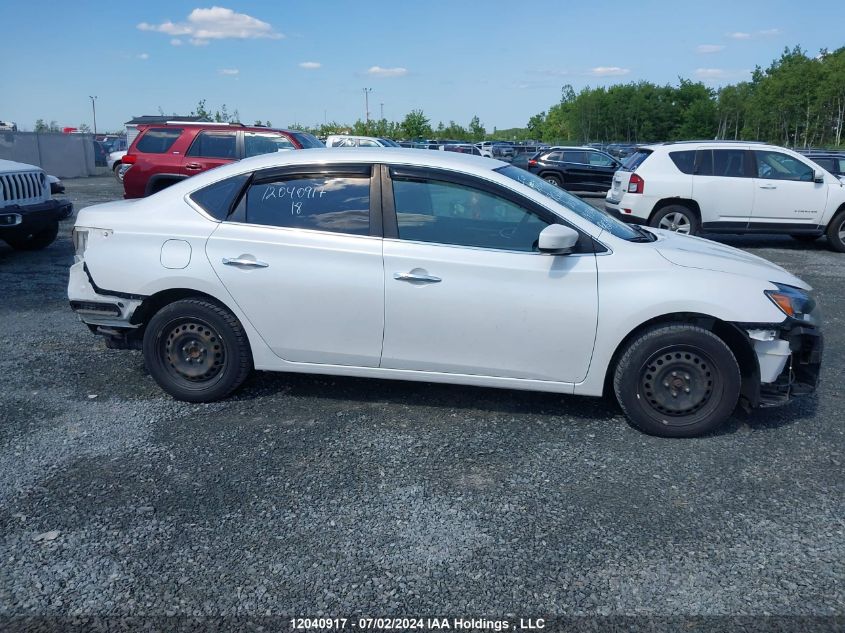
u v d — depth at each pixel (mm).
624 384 4266
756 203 11773
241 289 4484
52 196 10305
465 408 4715
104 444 4156
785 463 3986
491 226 4340
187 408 4699
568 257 4234
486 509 3479
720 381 4188
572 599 2830
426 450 4109
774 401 4270
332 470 3863
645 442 4238
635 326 4176
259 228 4527
